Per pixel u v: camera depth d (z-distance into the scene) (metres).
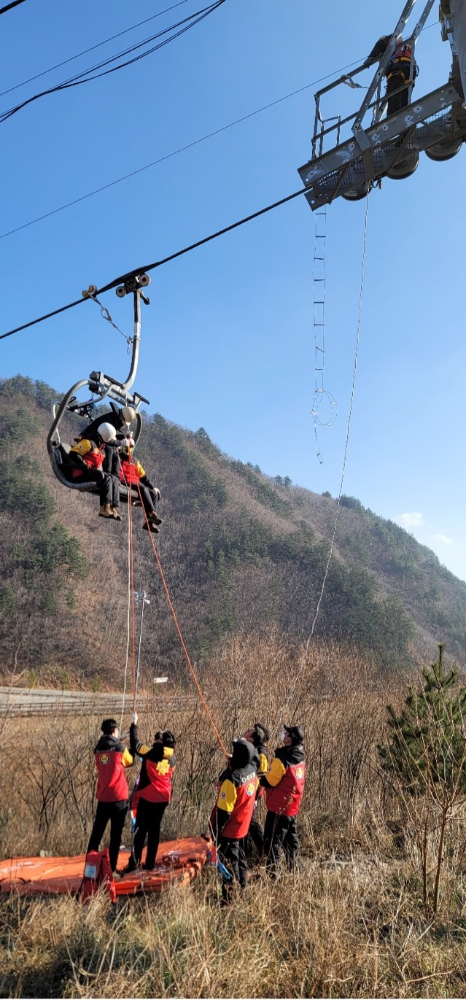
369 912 5.11
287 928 4.71
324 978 3.99
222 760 9.73
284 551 131.88
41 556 95.62
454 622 154.25
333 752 10.01
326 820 8.41
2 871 6.06
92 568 120.38
